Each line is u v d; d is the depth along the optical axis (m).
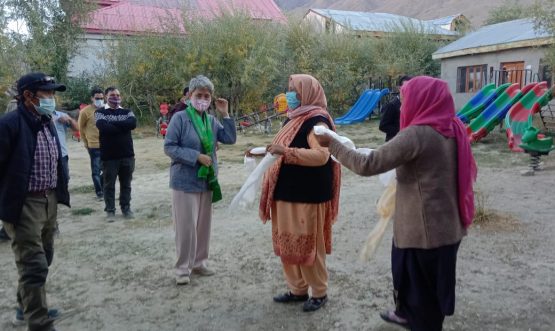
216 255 5.25
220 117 4.77
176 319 3.84
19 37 20.23
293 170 3.57
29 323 3.44
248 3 31.53
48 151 3.53
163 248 5.57
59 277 4.77
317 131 2.93
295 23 24.28
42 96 3.47
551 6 14.84
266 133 18.44
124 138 6.81
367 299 4.04
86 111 8.06
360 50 24.98
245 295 4.23
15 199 3.30
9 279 4.77
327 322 3.68
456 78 21.97
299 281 3.96
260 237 5.81
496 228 5.75
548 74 17.34
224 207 7.37
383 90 22.62
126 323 3.81
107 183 6.93
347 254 5.13
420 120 2.71
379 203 3.24
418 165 2.71
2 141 3.26
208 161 4.36
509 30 20.62
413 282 2.84
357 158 2.78
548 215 6.25
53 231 3.77
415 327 2.90
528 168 9.67
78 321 3.86
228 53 19.69
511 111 12.44
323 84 23.80
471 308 3.80
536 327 3.49
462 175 2.74
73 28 22.11
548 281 4.25
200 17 20.70
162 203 7.90
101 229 6.46
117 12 25.88
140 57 19.89
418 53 26.22
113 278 4.71
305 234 3.59
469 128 13.95
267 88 22.03
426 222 2.71
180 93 20.31
